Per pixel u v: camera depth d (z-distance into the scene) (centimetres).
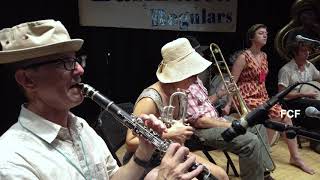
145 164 139
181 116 219
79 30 372
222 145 250
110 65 398
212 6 426
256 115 126
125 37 400
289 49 412
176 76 213
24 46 117
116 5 381
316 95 348
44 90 122
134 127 131
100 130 208
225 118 294
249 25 462
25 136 121
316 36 414
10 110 303
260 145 254
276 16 472
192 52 223
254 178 253
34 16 337
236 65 332
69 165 124
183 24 416
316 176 322
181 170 117
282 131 128
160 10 402
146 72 418
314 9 408
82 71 127
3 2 319
